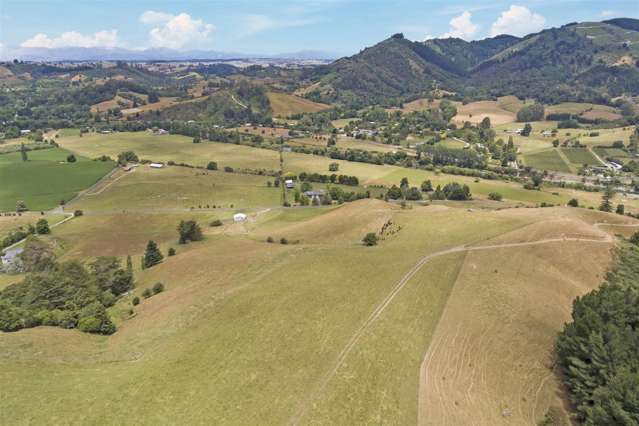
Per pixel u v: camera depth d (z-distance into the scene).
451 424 43.03
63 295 76.88
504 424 44.22
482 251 86.38
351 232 113.62
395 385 47.44
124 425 39.75
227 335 56.06
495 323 61.53
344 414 42.41
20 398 43.12
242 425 40.25
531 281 75.12
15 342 57.31
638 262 86.31
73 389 45.22
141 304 78.19
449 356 53.88
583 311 55.91
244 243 111.38
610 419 40.44
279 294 67.56
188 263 95.88
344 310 62.28
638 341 47.78
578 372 47.38
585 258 85.62
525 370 52.69
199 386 45.56
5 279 104.56
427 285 71.69
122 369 50.53
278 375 47.59
